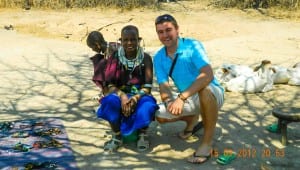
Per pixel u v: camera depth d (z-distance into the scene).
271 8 14.14
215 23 11.95
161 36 3.58
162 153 3.83
